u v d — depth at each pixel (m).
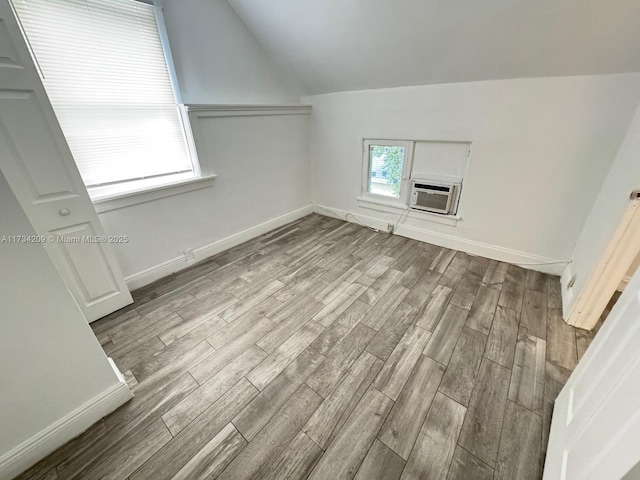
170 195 2.30
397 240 3.02
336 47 2.35
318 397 1.36
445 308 1.96
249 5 2.28
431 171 2.69
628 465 0.64
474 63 2.01
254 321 1.88
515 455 1.12
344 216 3.58
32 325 1.01
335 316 1.91
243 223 3.02
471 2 1.60
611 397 0.78
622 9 1.36
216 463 1.12
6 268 0.91
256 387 1.42
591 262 1.68
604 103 1.77
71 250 1.71
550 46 1.69
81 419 1.22
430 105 2.44
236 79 2.62
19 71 1.34
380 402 1.33
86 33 1.70
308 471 1.08
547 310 1.91
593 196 1.98
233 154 2.69
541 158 2.09
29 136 1.43
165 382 1.46
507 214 2.38
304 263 2.60
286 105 2.98
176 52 2.14
